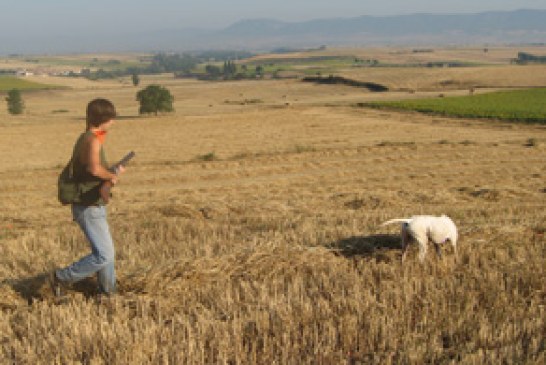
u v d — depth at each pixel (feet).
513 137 128.67
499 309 19.10
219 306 19.42
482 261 24.62
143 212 48.75
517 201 52.90
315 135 141.28
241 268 23.22
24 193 73.26
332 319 18.07
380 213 43.45
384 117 186.80
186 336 17.49
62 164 104.22
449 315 18.69
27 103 429.79
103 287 20.94
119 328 17.37
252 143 128.57
